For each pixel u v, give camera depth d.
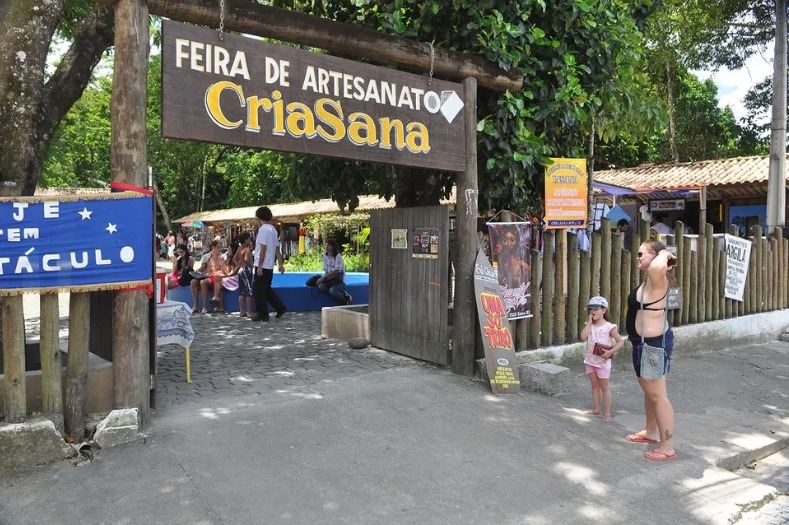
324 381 6.00
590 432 5.04
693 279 8.80
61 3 4.75
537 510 3.68
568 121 7.11
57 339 4.09
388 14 6.42
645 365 4.58
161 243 34.34
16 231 3.90
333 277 11.12
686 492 4.04
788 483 4.57
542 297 7.04
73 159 29.69
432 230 6.65
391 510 3.56
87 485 3.69
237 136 4.72
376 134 5.54
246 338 8.44
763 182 14.16
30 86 4.54
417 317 6.89
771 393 6.83
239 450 4.23
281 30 4.96
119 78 4.24
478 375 6.29
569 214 7.12
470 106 6.20
